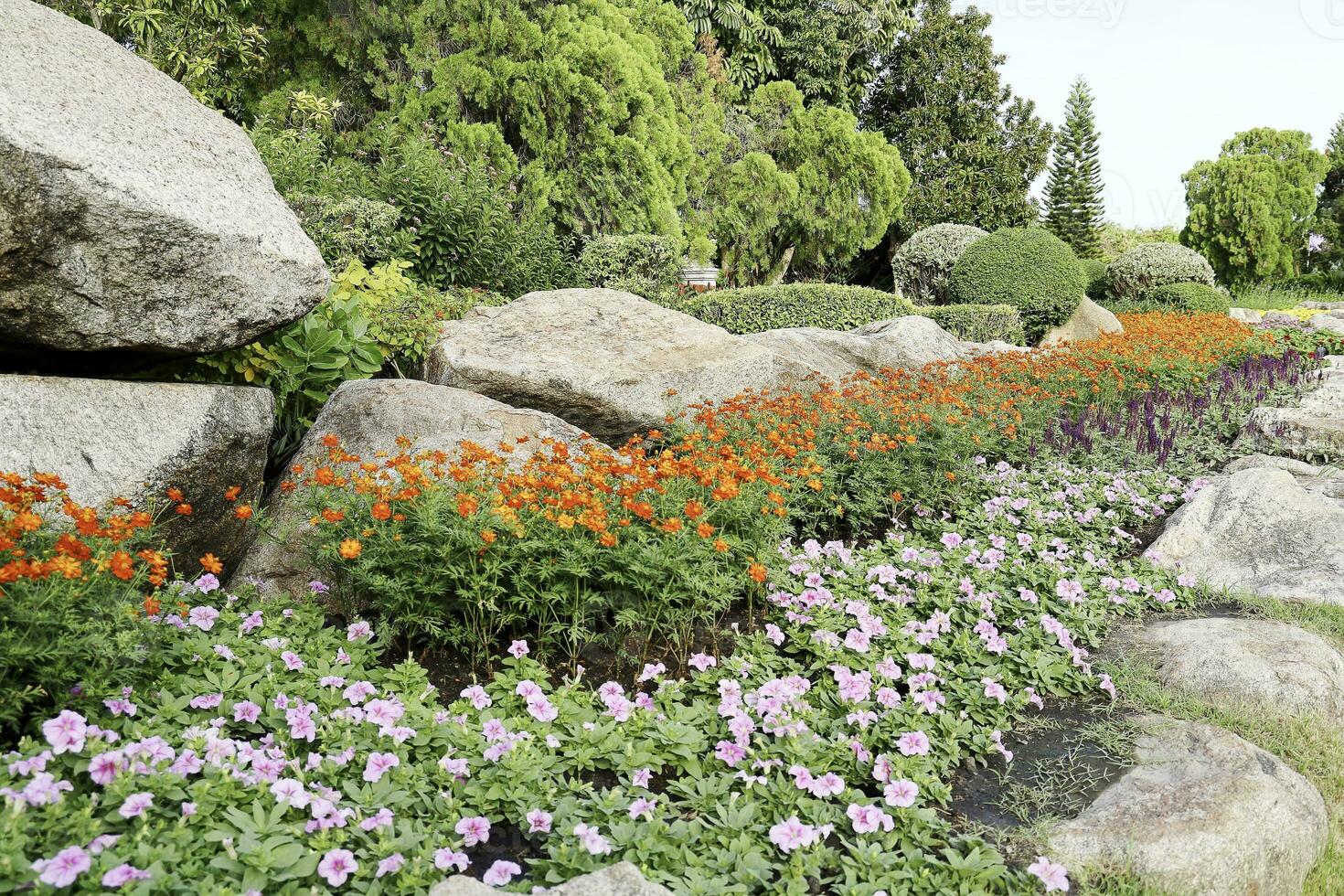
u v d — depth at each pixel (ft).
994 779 10.29
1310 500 17.53
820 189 54.44
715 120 48.78
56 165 10.32
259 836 7.27
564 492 11.34
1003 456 22.27
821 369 26.12
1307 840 9.36
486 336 20.79
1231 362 33.17
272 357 16.49
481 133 36.24
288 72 43.21
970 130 71.46
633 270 34.71
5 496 8.68
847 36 63.62
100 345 11.43
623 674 11.66
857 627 12.90
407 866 7.27
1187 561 17.17
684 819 8.75
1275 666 12.22
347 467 14.33
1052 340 45.09
